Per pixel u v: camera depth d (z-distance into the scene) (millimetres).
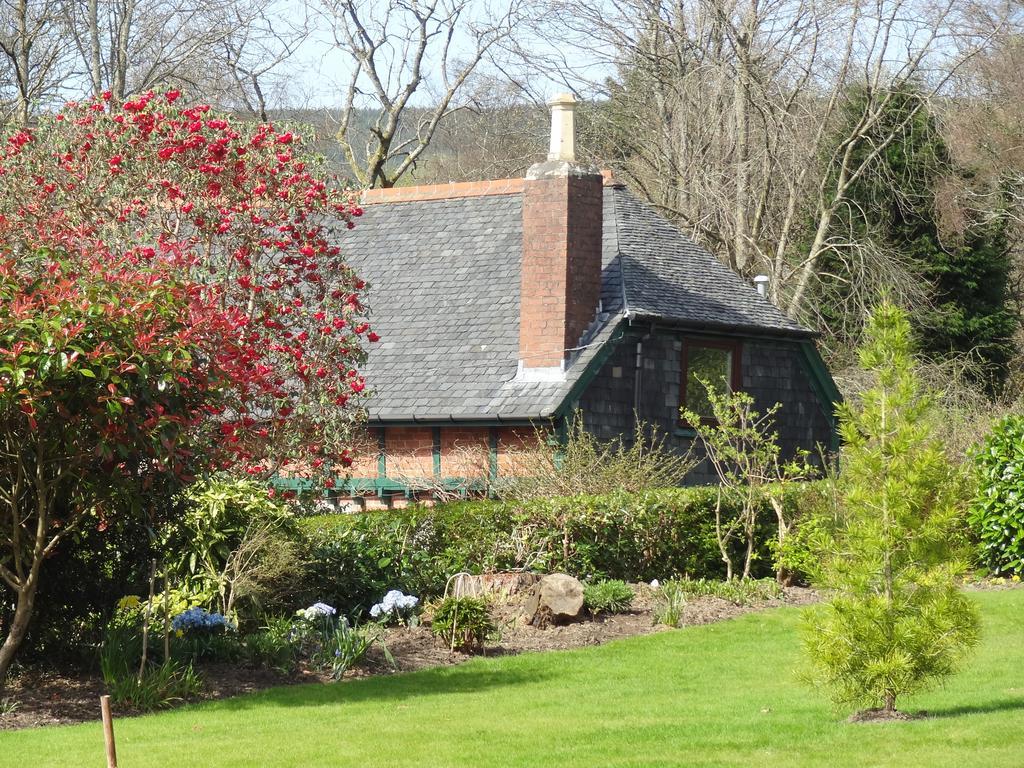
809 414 24047
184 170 15695
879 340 9406
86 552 11211
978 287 34750
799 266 33469
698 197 34469
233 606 12641
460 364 21078
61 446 9883
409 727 9031
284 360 15773
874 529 9016
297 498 15945
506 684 10797
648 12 35000
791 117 32906
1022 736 8227
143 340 9375
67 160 15484
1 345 9195
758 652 12141
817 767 7645
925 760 7695
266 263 17078
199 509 12867
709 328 21906
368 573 13898
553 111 20844
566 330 20250
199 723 9312
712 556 16797
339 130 42031
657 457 20938
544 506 15445
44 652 11070
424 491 20500
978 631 9070
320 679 11109
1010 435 16625
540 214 20500
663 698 10141
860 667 8977
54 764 8086
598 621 13641
